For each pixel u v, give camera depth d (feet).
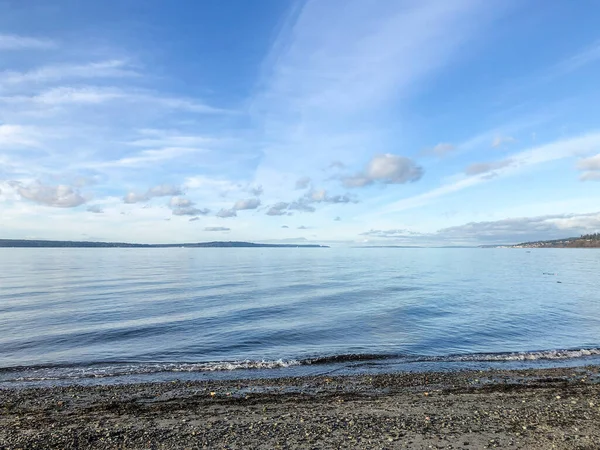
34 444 27.94
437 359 57.72
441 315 93.86
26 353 61.11
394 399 39.45
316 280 194.80
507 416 33.55
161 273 245.24
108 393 41.91
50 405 37.96
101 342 67.82
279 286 163.63
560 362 56.08
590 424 31.48
